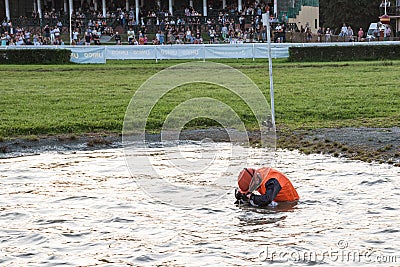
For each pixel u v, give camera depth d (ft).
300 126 66.33
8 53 130.93
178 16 200.44
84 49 132.67
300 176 43.70
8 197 39.58
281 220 33.37
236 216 34.32
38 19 194.49
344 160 49.55
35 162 51.80
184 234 31.71
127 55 134.51
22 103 82.07
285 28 189.88
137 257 28.84
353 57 134.62
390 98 82.48
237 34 184.96
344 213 34.19
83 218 34.78
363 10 242.37
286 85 95.30
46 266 28.09
